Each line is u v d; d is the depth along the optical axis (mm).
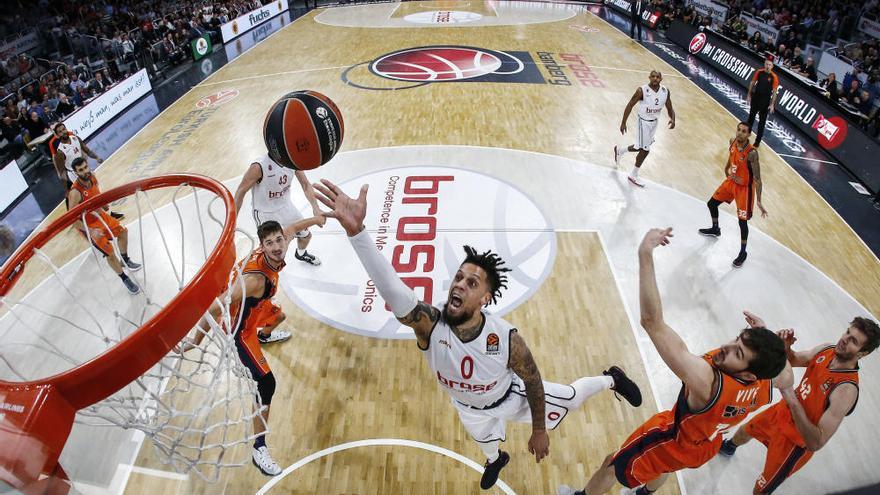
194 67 13945
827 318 5227
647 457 3146
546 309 5359
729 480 3822
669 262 5957
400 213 6832
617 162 7820
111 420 2477
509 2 20188
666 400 4395
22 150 9195
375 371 4707
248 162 8414
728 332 5055
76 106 11031
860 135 8055
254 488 3758
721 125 9500
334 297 5535
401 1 20953
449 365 2674
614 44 14602
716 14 16094
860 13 12977
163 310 1915
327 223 6621
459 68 12508
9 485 1513
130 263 5957
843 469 3904
